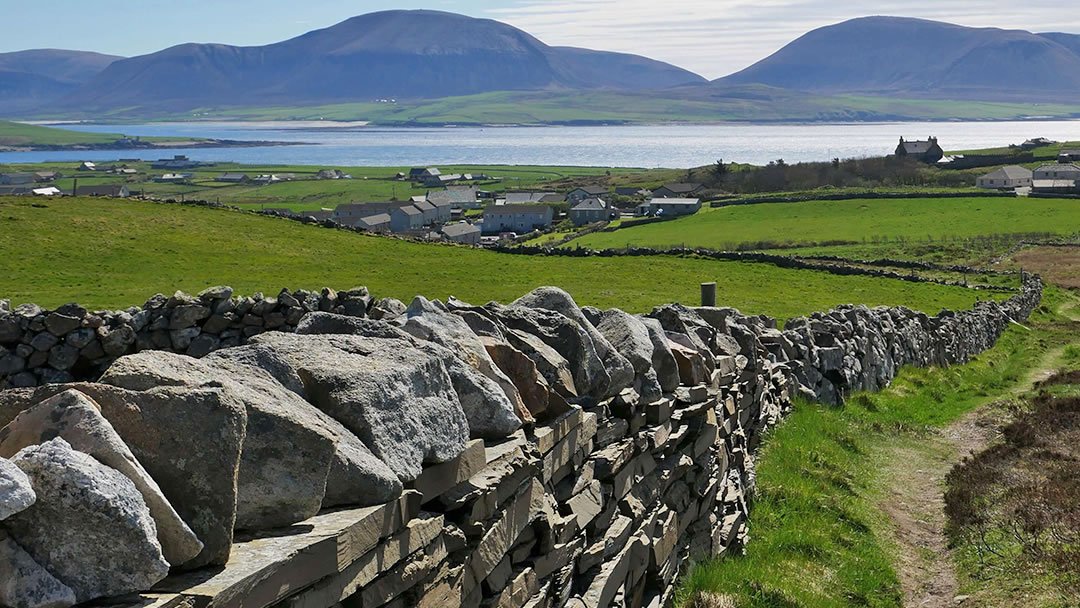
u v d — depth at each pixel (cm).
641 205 18975
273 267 5150
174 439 464
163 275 4553
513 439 781
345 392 603
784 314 5034
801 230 13362
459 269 5800
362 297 2039
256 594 457
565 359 973
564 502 877
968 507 1596
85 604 402
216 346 1892
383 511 566
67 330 1769
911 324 3475
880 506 1675
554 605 830
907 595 1306
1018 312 5862
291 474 521
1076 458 1898
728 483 1423
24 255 4609
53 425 434
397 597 602
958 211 14400
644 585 1050
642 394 1116
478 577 699
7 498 367
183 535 437
